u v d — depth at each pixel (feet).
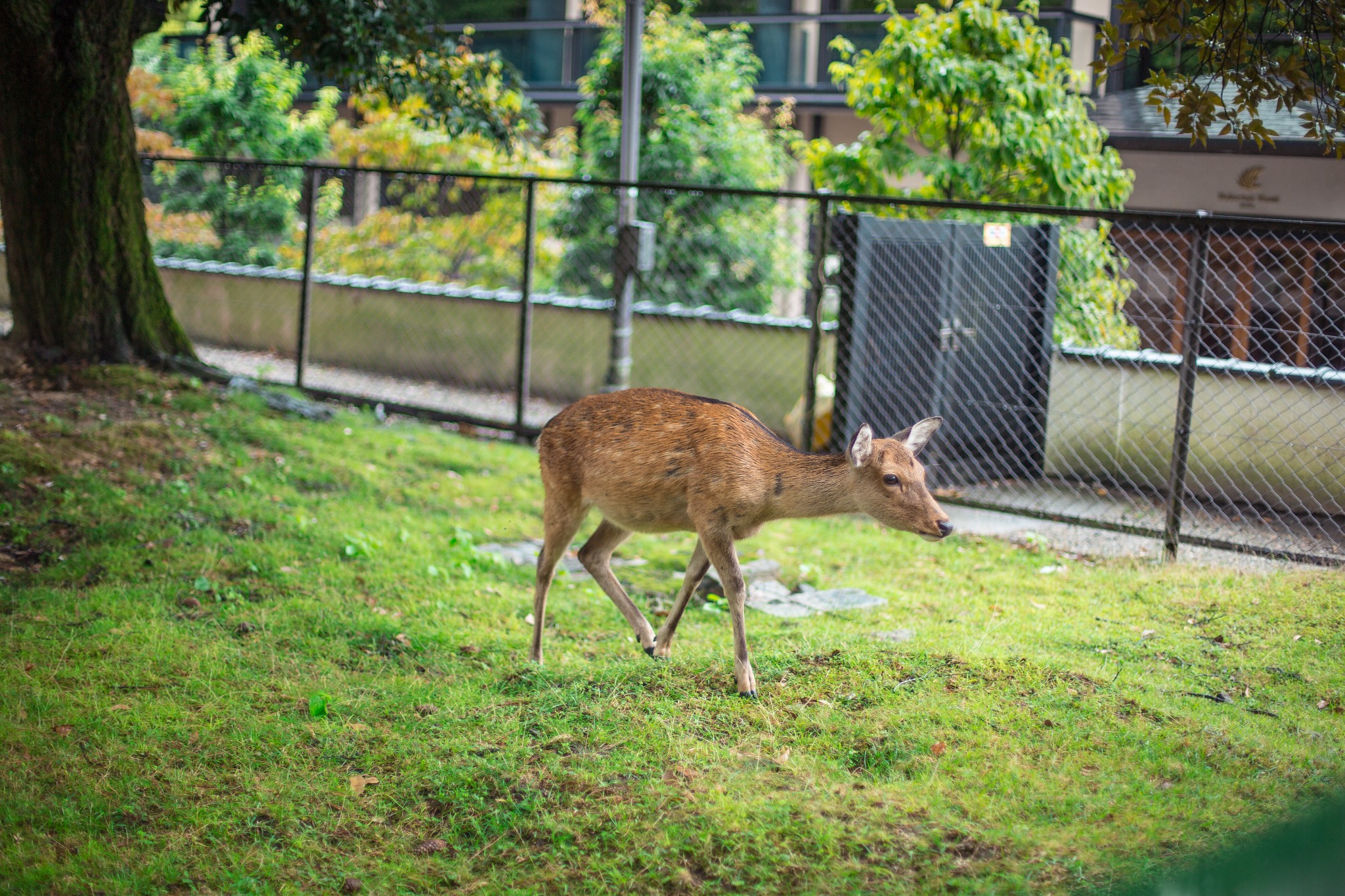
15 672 16.21
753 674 16.53
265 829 13.04
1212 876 6.52
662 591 22.88
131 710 15.43
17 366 31.17
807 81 50.08
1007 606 21.12
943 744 14.42
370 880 12.13
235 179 51.21
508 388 41.83
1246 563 23.43
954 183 33.63
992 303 30.27
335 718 15.76
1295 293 34.09
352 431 32.30
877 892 11.39
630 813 13.03
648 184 29.55
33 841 12.43
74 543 21.85
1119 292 32.68
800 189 52.37
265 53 50.78
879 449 16.06
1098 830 12.26
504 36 56.70
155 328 33.58
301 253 50.55
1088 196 32.63
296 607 19.84
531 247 33.17
